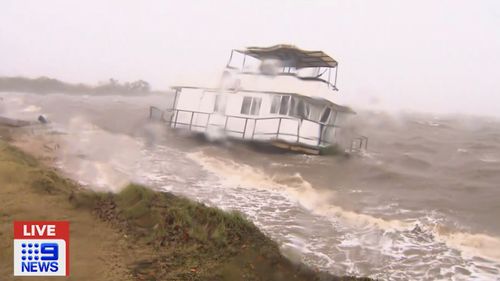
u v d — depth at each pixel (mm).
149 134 25062
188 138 24844
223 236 6691
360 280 6156
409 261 7926
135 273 5344
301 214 10664
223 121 24031
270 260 6137
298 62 26562
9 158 10531
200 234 6727
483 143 34906
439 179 18812
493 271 7629
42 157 13430
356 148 27625
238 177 15141
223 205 10898
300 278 5867
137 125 28516
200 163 17312
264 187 13820
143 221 7199
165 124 28250
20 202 7633
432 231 10102
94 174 12047
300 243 8305
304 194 13281
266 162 19422
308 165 19594
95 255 5816
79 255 5777
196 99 25828
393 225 10453
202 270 5539
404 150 30078
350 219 10711
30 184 8648
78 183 10297
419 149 30922
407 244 8969
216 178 14594
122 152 17703
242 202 11531
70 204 7848
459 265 7879
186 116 26094
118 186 10508
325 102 22750
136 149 19219
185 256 5957
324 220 10336
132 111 42188
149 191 8555
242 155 20688
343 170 19266
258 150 22141
